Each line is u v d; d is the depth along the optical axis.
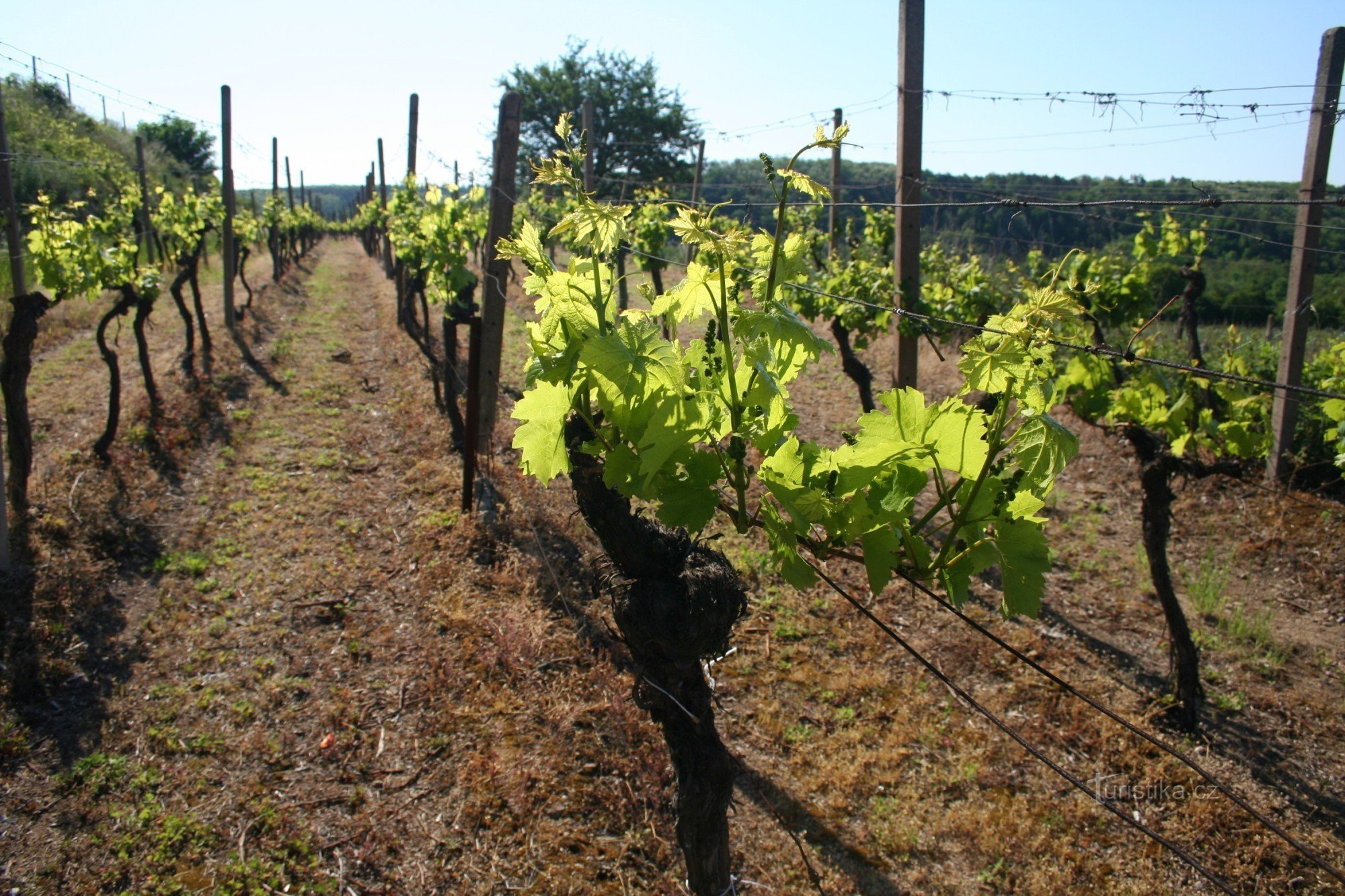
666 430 2.12
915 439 2.09
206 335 12.53
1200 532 7.88
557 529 7.21
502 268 8.31
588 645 5.61
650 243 13.74
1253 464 8.66
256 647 5.58
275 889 3.85
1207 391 5.98
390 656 5.54
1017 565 2.15
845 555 2.36
